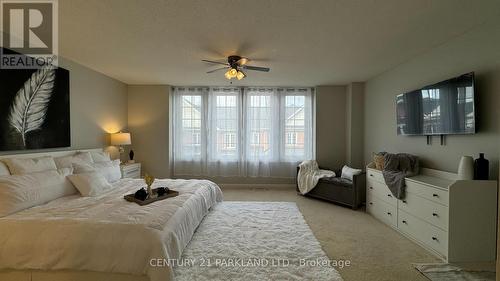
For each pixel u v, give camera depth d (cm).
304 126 536
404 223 286
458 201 221
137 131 524
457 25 237
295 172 536
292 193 492
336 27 241
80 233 172
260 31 251
